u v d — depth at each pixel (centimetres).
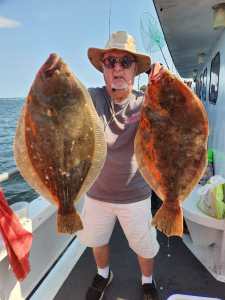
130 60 210
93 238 254
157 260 318
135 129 225
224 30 408
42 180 157
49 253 295
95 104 226
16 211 244
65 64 154
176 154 161
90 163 160
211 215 287
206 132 158
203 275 294
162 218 161
